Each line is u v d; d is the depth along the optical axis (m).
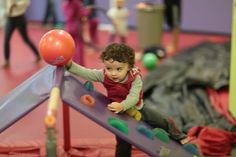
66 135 2.53
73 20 4.30
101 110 1.88
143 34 5.76
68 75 2.01
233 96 3.21
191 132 2.82
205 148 2.64
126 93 2.01
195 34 6.82
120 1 5.44
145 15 5.67
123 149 2.18
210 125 3.06
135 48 5.87
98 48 5.50
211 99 3.54
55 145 1.41
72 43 1.90
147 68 4.61
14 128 3.04
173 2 5.62
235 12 3.18
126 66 1.95
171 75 4.05
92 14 5.57
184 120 3.16
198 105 3.43
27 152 2.59
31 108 1.78
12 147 2.62
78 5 4.30
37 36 6.45
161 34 5.80
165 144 2.04
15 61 5.04
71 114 3.34
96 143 2.71
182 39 6.45
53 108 1.47
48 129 1.39
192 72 4.08
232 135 2.75
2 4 6.87
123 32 5.54
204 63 4.36
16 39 6.25
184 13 6.82
